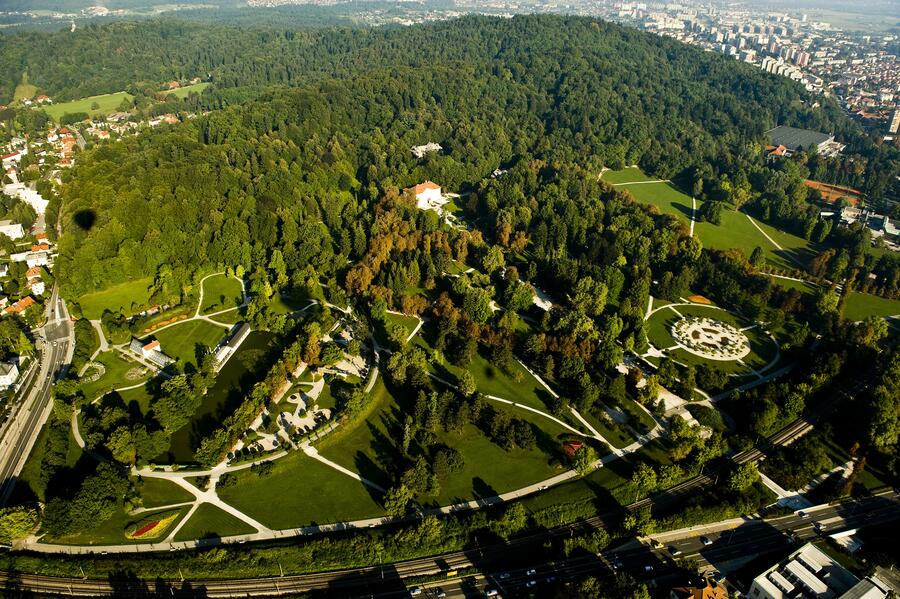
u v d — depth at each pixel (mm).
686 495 194625
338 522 181625
